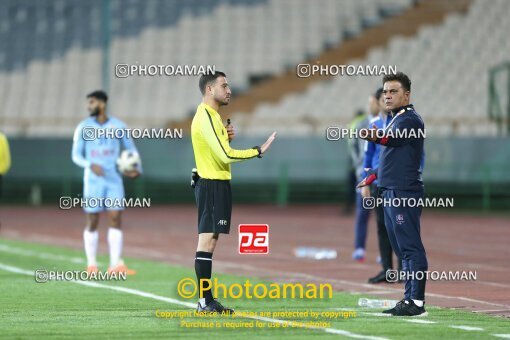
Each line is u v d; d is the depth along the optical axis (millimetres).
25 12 130750
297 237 66562
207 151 28484
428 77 109938
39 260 48219
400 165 28328
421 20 116688
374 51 114250
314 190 102875
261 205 103750
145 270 43531
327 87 111875
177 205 105375
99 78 121188
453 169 96500
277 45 119375
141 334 24953
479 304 31656
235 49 120125
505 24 114375
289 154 103062
